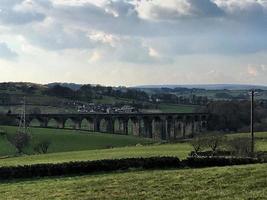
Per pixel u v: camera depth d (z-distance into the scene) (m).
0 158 96.44
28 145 134.25
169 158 49.50
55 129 166.88
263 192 28.84
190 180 34.66
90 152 92.88
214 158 49.41
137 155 75.19
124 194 31.95
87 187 35.81
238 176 34.31
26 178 46.78
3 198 34.53
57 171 47.41
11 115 190.12
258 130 192.38
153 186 33.78
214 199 28.16
